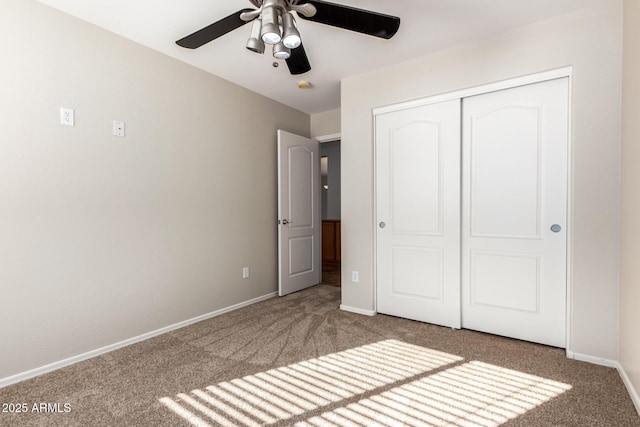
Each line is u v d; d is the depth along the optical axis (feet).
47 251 6.41
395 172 9.53
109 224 7.38
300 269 12.96
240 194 10.82
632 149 5.45
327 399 5.52
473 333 8.31
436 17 7.02
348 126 10.28
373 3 6.52
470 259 8.46
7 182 5.91
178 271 8.87
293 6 5.17
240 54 8.63
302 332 8.52
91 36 7.11
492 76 7.86
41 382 6.02
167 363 6.79
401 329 8.67
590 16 6.65
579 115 6.72
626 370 5.78
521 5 6.61
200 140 9.48
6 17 5.92
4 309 5.89
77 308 6.85
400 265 9.53
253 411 5.18
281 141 11.87
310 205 13.50
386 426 4.83
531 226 7.59
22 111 6.08
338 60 9.09
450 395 5.61
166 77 8.60
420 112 9.06
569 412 5.07
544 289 7.47
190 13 6.82
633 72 5.46
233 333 8.46
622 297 6.08
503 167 7.93
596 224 6.56
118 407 5.26
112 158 7.43
